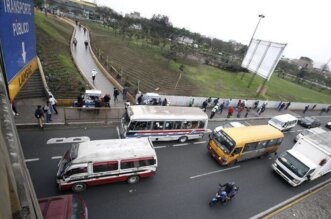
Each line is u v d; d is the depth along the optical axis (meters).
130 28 63.38
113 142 12.27
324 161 15.12
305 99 49.34
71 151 11.40
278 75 74.75
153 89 28.80
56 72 22.45
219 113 26.00
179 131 16.95
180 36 71.69
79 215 8.88
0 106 5.11
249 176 15.77
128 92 23.78
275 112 32.19
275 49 34.31
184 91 31.17
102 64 31.73
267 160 18.52
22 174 3.75
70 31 45.56
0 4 6.82
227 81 43.69
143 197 11.76
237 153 15.50
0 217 2.44
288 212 13.13
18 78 8.52
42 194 10.67
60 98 18.95
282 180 16.28
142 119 15.13
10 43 7.70
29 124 15.09
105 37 55.91
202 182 13.95
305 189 15.91
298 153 15.98
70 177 10.57
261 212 12.66
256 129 17.42
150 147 12.67
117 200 11.24
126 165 11.68
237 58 72.25
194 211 11.63
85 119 17.23
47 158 12.92
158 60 46.00
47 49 27.12
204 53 66.50
